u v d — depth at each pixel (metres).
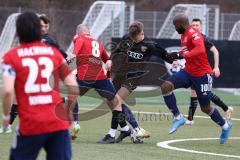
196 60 26.20
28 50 14.49
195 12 61.22
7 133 29.33
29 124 14.20
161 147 25.62
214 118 27.05
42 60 14.50
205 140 28.50
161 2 103.56
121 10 58.47
